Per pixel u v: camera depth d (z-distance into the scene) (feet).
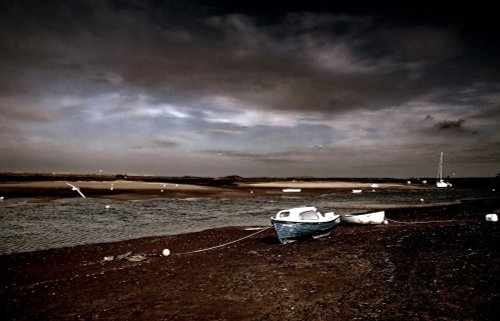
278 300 39.37
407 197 248.11
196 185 367.86
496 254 55.11
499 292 38.32
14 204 151.64
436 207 159.94
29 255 65.46
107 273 52.90
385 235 78.74
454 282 42.34
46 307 39.27
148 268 55.42
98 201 174.19
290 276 48.39
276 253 64.08
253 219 122.21
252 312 36.32
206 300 40.27
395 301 37.29
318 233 77.00
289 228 72.28
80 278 50.67
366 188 415.85
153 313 36.91
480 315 32.78
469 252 57.21
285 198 228.63
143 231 94.63
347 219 102.01
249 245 73.87
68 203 160.76
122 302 40.37
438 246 63.05
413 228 89.10
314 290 42.16
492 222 95.66
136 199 192.95
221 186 367.04
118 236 86.69
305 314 35.17
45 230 92.99
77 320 35.58
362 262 54.08
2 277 51.62
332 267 52.01
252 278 48.19
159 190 260.62
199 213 139.03
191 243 77.15
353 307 36.27
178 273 52.03
